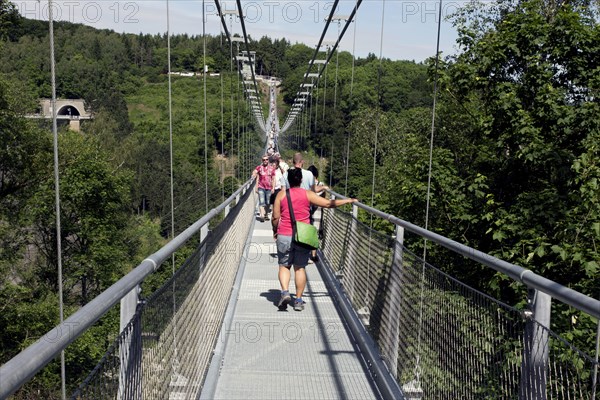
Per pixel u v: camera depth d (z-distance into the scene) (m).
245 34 17.69
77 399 1.18
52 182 17.77
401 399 3.03
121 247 21.48
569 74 10.34
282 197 5.16
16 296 17.22
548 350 1.54
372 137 27.92
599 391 1.35
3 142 15.99
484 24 14.48
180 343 2.52
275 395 3.45
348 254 5.66
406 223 3.23
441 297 2.52
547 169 9.70
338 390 3.54
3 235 17.67
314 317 5.15
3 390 0.84
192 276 2.92
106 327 13.54
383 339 3.74
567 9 10.62
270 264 7.85
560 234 8.23
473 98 12.06
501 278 8.07
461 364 2.21
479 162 11.38
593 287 7.83
